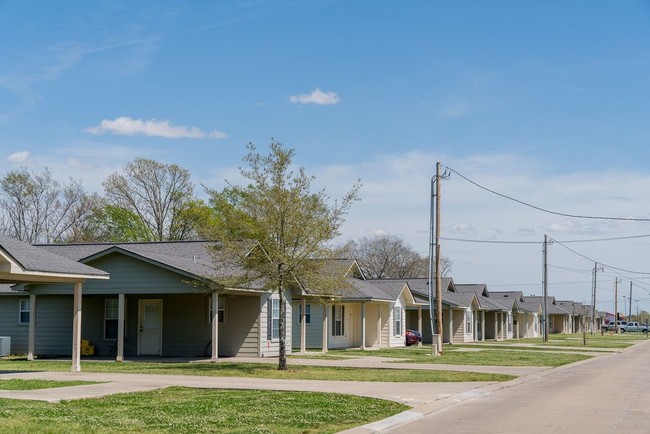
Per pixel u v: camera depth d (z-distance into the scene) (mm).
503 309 72062
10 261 21250
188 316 34000
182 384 20641
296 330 44094
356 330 47594
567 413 16016
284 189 25641
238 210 26250
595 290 103125
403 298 51438
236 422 13625
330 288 26438
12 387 19281
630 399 18984
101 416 14094
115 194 61500
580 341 70250
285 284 26812
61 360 31266
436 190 39281
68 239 60531
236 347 33562
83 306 34812
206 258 33531
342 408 15750
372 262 94812
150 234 61094
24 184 58844
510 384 23141
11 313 35844
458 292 64562
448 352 42438
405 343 51938
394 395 18609
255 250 26109
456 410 16484
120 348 30125
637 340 77312
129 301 34500
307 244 25719
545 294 67375
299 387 20203
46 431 12109
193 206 60375
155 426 13016
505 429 13602
